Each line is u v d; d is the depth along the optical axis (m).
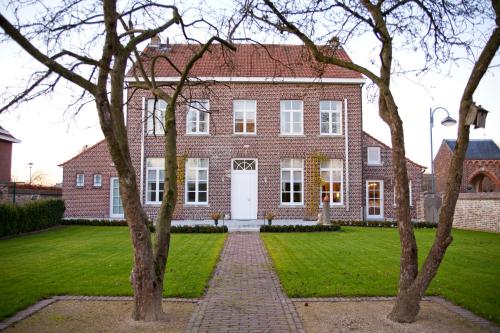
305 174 21.17
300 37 6.29
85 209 23.86
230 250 11.93
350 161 21.25
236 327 5.57
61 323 5.67
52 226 18.52
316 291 7.26
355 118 21.39
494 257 10.62
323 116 21.64
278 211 20.98
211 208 20.94
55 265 9.47
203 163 21.28
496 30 5.05
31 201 17.52
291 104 21.61
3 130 26.55
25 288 7.34
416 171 24.25
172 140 6.50
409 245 5.79
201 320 5.84
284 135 21.25
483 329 5.48
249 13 6.93
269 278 8.45
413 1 6.82
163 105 21.27
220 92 21.27
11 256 10.71
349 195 21.12
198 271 8.84
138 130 21.02
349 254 11.00
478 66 5.18
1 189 23.47
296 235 15.45
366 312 6.18
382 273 8.67
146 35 5.92
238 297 7.04
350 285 7.68
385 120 6.19
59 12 6.06
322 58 6.27
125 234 15.71
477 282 7.86
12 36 4.68
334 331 5.43
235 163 21.33
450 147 35.81
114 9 5.19
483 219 17.97
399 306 5.78
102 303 6.59
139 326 5.55
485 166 32.25
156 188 21.08
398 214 5.88
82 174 24.09
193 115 21.41
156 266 5.97
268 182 21.09
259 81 21.08
